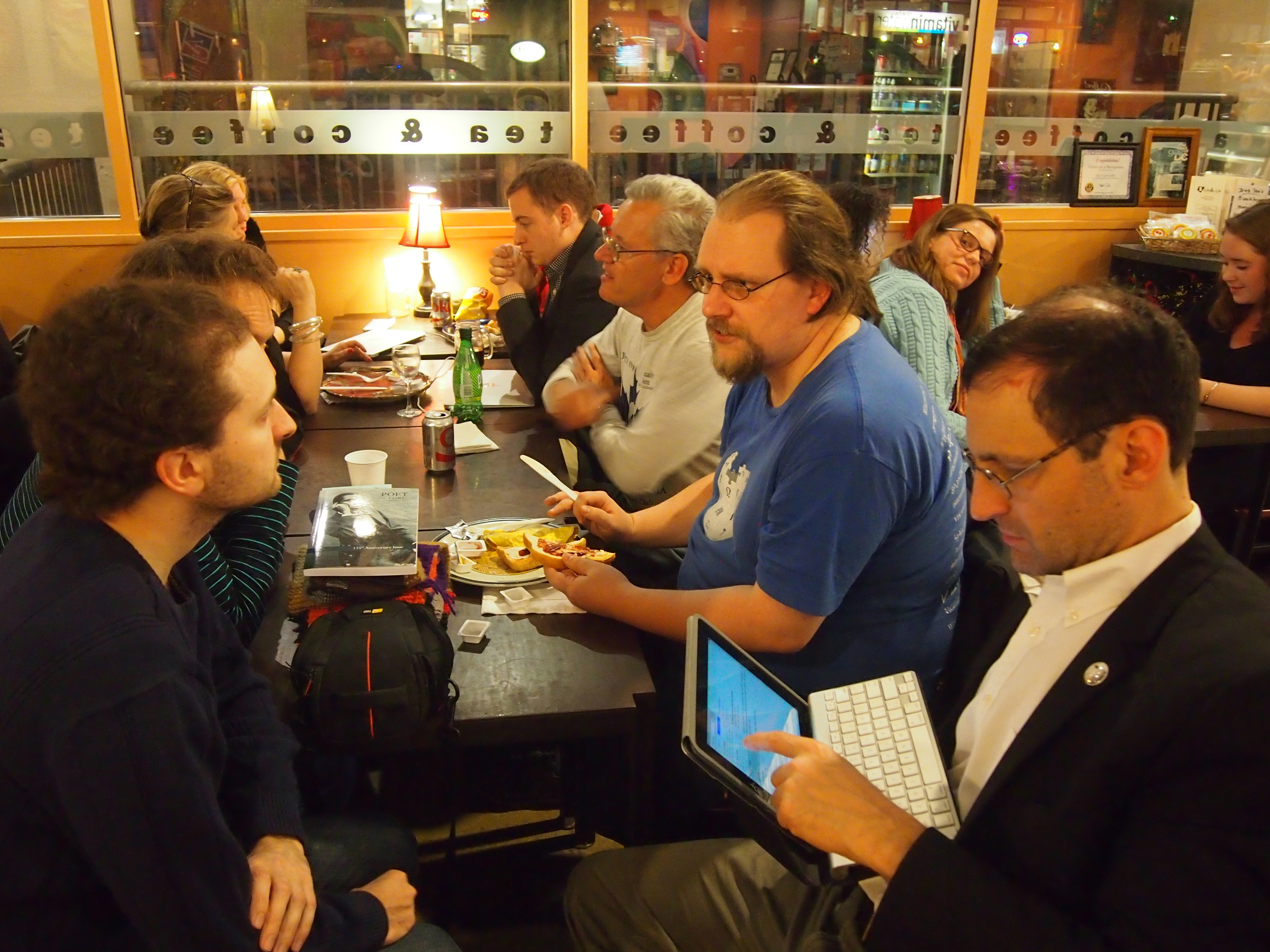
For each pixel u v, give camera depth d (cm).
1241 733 73
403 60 391
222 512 96
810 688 143
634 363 222
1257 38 441
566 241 274
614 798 169
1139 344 81
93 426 86
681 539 182
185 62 375
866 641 141
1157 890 75
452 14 387
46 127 370
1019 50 429
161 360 86
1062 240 452
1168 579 84
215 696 102
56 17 359
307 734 126
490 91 400
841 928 109
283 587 156
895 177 441
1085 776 81
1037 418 83
